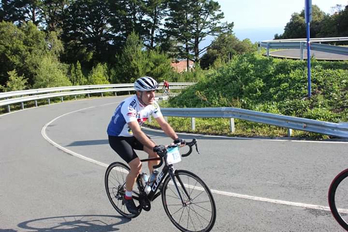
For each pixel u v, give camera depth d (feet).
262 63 47.26
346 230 12.23
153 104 13.51
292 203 15.02
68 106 69.82
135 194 14.69
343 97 34.17
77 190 18.62
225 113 32.27
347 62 41.86
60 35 174.70
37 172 22.54
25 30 134.00
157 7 165.89
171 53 175.73
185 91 55.98
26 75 123.03
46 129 40.98
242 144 27.07
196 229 13.06
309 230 12.58
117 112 13.53
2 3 167.73
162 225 13.92
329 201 12.39
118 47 172.96
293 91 37.88
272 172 19.51
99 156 26.09
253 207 14.89
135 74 126.11
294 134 28.84
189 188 13.16
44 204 16.80
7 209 16.37
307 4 34.55
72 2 176.86
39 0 166.50
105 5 167.94
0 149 30.32
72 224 14.47
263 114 29.78
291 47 48.08
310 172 19.07
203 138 30.96
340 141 25.63
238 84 45.19
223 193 16.75
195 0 163.02
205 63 185.88
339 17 123.75
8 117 53.72
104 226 14.15
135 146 14.33
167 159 12.44
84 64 176.24
